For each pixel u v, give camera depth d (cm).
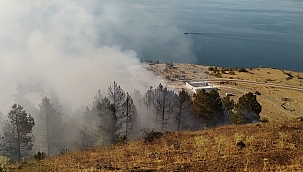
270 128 2517
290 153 1927
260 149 2023
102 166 1945
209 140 2314
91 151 2431
